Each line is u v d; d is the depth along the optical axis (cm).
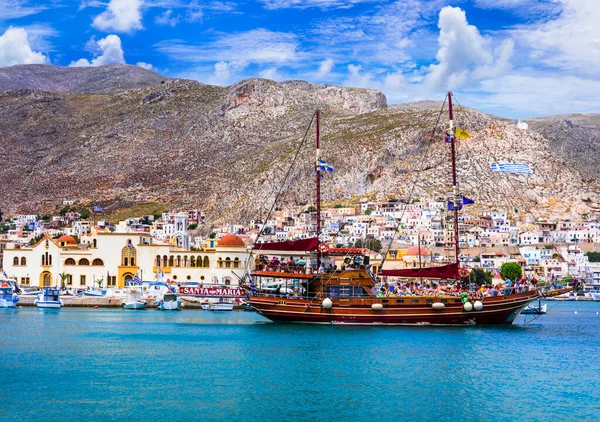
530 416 7631
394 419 7488
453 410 7812
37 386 8744
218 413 7638
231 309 19900
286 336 12700
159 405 7906
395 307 13838
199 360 10425
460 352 11144
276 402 8050
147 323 15550
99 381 9019
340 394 8406
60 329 14175
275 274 14238
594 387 8875
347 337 12556
